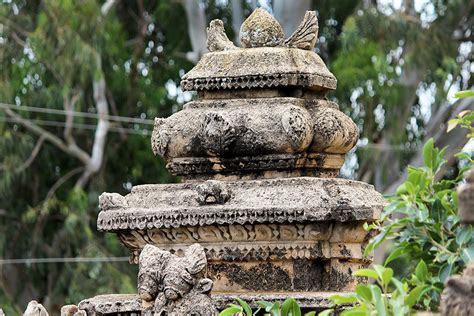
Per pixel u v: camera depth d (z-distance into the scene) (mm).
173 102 19969
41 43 17469
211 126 6383
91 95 19172
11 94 18219
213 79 6555
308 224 6148
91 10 17656
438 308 4957
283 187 6242
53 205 18172
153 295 5836
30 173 18828
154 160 19406
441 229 5137
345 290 6336
